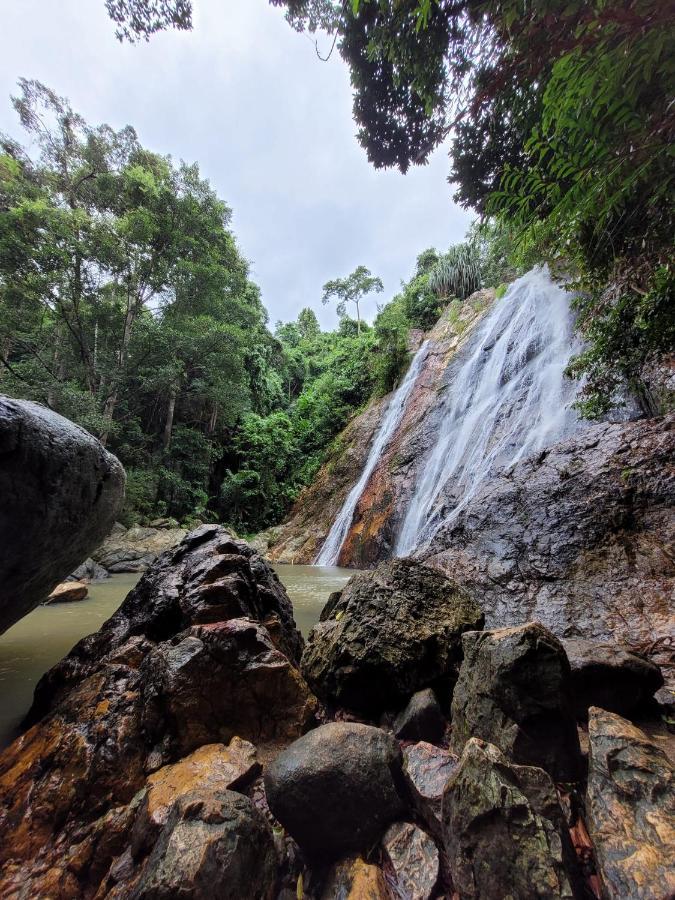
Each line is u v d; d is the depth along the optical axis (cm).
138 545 1137
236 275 1706
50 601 595
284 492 1739
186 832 111
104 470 258
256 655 220
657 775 114
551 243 380
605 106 170
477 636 175
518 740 142
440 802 125
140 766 181
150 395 1681
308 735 150
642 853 97
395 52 384
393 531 1016
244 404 1908
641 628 263
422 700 195
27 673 333
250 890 108
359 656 221
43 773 179
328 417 1859
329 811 127
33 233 1121
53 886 132
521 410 888
